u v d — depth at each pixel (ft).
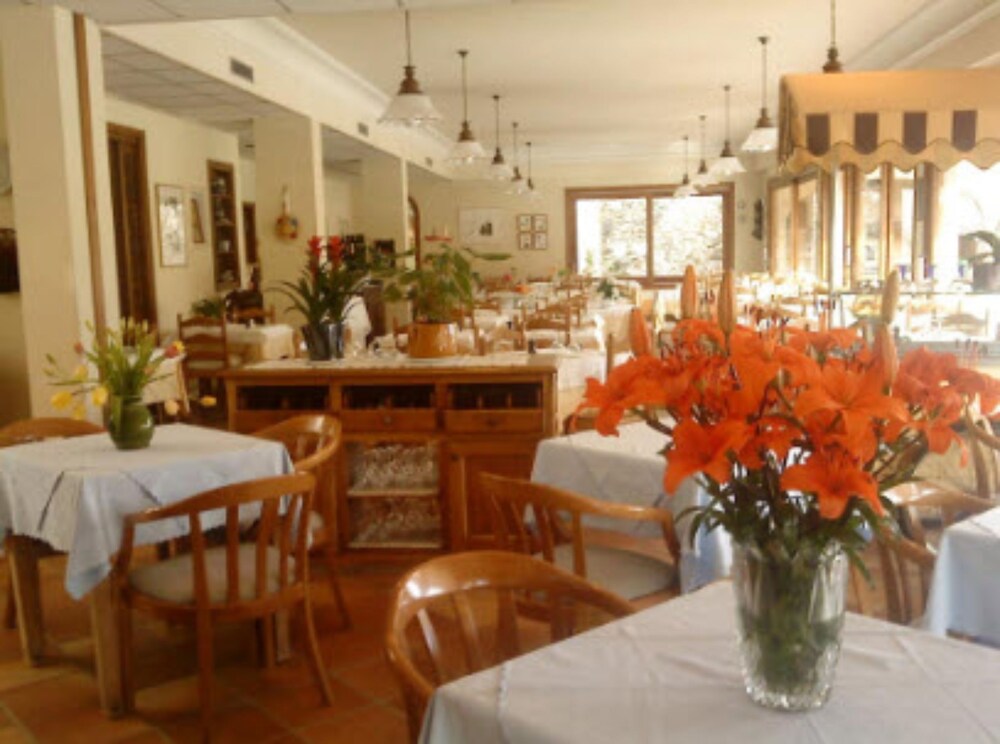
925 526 10.95
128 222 26.08
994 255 16.93
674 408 4.03
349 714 9.14
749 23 23.12
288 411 13.37
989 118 13.05
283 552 8.84
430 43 24.35
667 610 5.37
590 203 48.96
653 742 3.92
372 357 14.58
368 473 13.62
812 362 3.77
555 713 4.18
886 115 13.12
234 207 32.45
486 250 49.34
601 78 29.68
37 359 15.23
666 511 8.24
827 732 3.96
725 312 4.14
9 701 9.50
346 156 35.68
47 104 14.82
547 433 12.95
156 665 10.32
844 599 4.13
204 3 14.87
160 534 9.46
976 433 9.64
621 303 33.86
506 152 47.96
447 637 10.15
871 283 22.81
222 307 25.66
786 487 3.71
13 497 9.87
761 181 47.55
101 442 10.75
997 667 4.57
